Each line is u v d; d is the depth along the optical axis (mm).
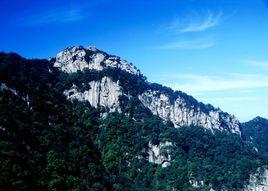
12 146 169125
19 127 189375
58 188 178125
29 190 161750
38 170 176500
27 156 176875
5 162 158750
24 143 184875
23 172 162125
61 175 188000
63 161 196375
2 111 187625
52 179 180375
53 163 189250
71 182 187375
